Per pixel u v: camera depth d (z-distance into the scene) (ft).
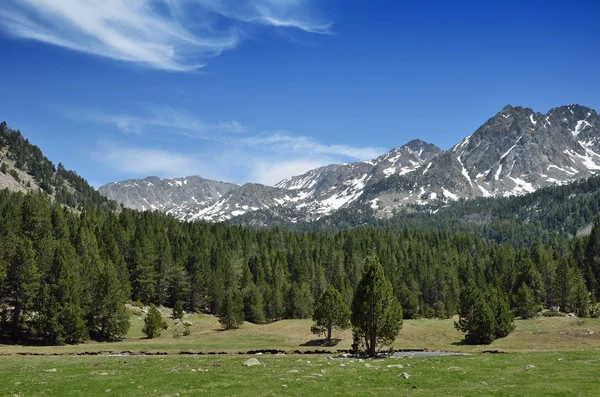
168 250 446.60
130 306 388.78
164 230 582.76
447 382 111.96
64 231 395.75
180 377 118.21
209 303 460.14
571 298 417.90
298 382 111.04
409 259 591.37
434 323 338.34
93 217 524.93
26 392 100.48
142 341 287.89
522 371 126.72
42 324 255.70
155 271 438.40
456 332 303.89
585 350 183.11
